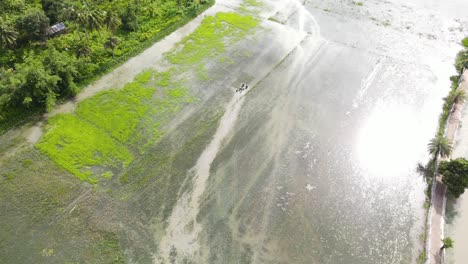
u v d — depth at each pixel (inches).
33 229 1569.9
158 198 1695.4
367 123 2079.2
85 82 2218.3
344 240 1593.3
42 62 2151.8
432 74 2407.7
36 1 2689.5
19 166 1793.8
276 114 2098.9
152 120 2028.8
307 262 1518.2
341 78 2349.9
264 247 1555.1
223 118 2059.5
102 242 1537.9
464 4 3056.1
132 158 1846.7
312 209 1694.1
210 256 1515.7
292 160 1883.6
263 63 2425.0
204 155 1878.7
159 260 1494.8
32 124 1984.5
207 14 2837.1
